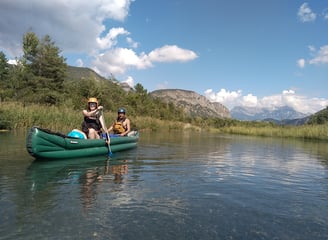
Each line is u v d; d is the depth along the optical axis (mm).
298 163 9289
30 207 3896
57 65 36344
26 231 3180
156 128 33531
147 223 3512
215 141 18906
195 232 3320
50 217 3578
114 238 3094
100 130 9273
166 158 8984
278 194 5078
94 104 8953
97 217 3633
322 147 16656
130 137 10898
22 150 8641
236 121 55438
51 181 5336
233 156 10492
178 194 4809
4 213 3652
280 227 3559
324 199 4859
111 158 8508
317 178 6738
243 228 3484
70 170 6383
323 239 3273
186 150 11711
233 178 6309
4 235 3072
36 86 33719
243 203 4453
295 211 4176
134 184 5367
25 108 17703
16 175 5691
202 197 4691
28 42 36344
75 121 18953
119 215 3730
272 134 31812
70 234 3145
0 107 16266
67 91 36781
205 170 7148
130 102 44156
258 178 6445
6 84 34250
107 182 5434
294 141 22672
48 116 17844
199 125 52844
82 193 4633
